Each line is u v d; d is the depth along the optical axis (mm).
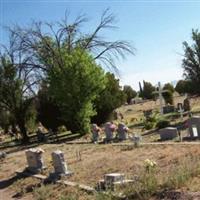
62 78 39875
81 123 39500
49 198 15625
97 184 15148
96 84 39875
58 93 40188
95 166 19391
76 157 23078
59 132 47719
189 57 41312
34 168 21281
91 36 45750
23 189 18141
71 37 44688
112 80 46219
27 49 44719
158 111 50031
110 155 21641
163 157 18203
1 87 48188
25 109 48719
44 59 43594
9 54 47562
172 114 41219
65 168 18500
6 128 63656
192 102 55969
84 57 40031
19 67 45969
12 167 24578
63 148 29328
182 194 11133
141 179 12555
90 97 39875
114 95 45938
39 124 62250
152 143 23109
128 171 16922
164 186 12055
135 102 91625
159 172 14641
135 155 20172
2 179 21859
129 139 27641
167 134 24516
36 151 21172
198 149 18344
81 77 39688
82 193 14969
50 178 18609
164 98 57625
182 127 29078
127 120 45375
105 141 29125
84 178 17469
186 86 42781
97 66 40312
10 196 17828
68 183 16891
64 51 42719
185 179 12141
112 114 45562
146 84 103000
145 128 31328
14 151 36344
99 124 44969
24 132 48500
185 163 14445
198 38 40906
